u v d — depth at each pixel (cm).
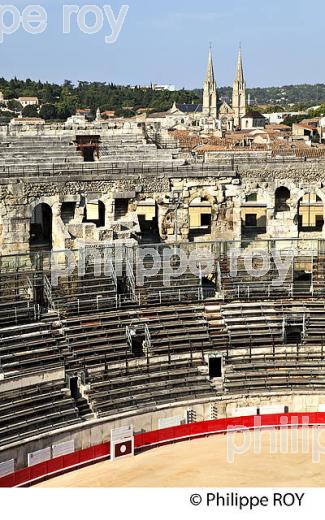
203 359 6366
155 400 5947
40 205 8269
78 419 5562
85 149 8481
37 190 7394
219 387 6222
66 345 5981
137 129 10312
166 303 6756
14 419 5300
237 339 6481
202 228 8856
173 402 5966
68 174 7544
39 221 8306
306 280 7494
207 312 6731
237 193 8219
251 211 9206
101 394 5816
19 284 6550
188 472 5250
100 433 5591
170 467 5341
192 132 17438
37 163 7794
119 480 5128
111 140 9256
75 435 5453
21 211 7356
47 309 6419
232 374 6297
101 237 7369
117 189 7769
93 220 8806
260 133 18975
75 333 6162
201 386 6169
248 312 6719
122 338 6238
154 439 5700
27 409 5409
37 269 6769
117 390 5900
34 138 8750
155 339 6312
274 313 6738
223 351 6412
